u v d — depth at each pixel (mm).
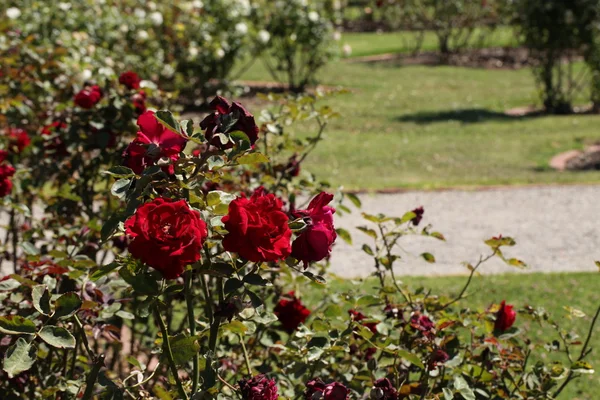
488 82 20062
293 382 3004
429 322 2932
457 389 2684
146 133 2133
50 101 5793
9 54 7043
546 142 13461
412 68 22109
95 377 2260
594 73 17125
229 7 16203
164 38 15305
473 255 7992
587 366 3074
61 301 2174
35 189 4613
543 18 15938
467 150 12859
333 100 17031
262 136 4008
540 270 7613
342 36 29453
